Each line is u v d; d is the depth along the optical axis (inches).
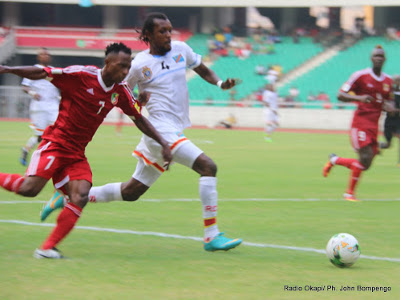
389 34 2817.4
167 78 414.0
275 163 1051.3
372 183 804.0
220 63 2834.6
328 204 615.2
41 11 3196.4
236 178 831.1
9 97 2471.7
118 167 917.8
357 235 458.3
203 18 3073.3
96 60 3102.9
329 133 2121.1
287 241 432.8
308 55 2815.0
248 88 2694.4
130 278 320.2
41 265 341.7
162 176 837.8
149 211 550.0
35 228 453.1
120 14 3083.2
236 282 316.8
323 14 3014.3
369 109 633.6
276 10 3110.2
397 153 1374.3
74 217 362.3
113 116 2583.7
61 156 367.9
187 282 314.3
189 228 473.1
